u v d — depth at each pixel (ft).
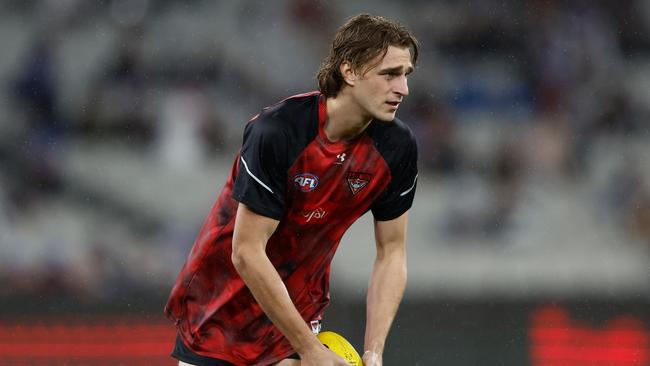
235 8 161.17
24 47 157.99
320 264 47.75
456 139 144.97
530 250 133.90
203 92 151.74
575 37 159.33
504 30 159.43
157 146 148.25
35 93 151.64
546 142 147.13
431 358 89.66
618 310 89.45
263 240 43.91
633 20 161.38
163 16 160.04
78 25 160.45
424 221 136.98
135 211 138.82
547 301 90.12
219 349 48.70
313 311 48.70
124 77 152.97
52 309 90.48
